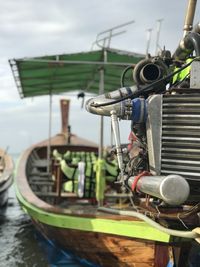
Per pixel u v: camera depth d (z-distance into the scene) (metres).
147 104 1.90
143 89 2.01
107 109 1.97
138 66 2.13
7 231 5.37
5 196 6.50
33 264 3.95
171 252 2.49
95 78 5.66
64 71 5.15
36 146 7.22
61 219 3.41
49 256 4.13
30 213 4.16
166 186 1.64
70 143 7.50
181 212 2.06
